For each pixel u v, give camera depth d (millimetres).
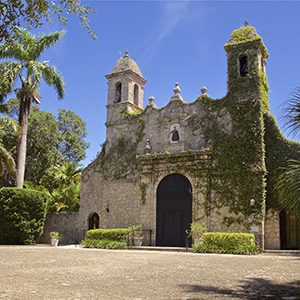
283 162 24625
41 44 29625
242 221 23844
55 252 19625
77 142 54688
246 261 15203
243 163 24469
